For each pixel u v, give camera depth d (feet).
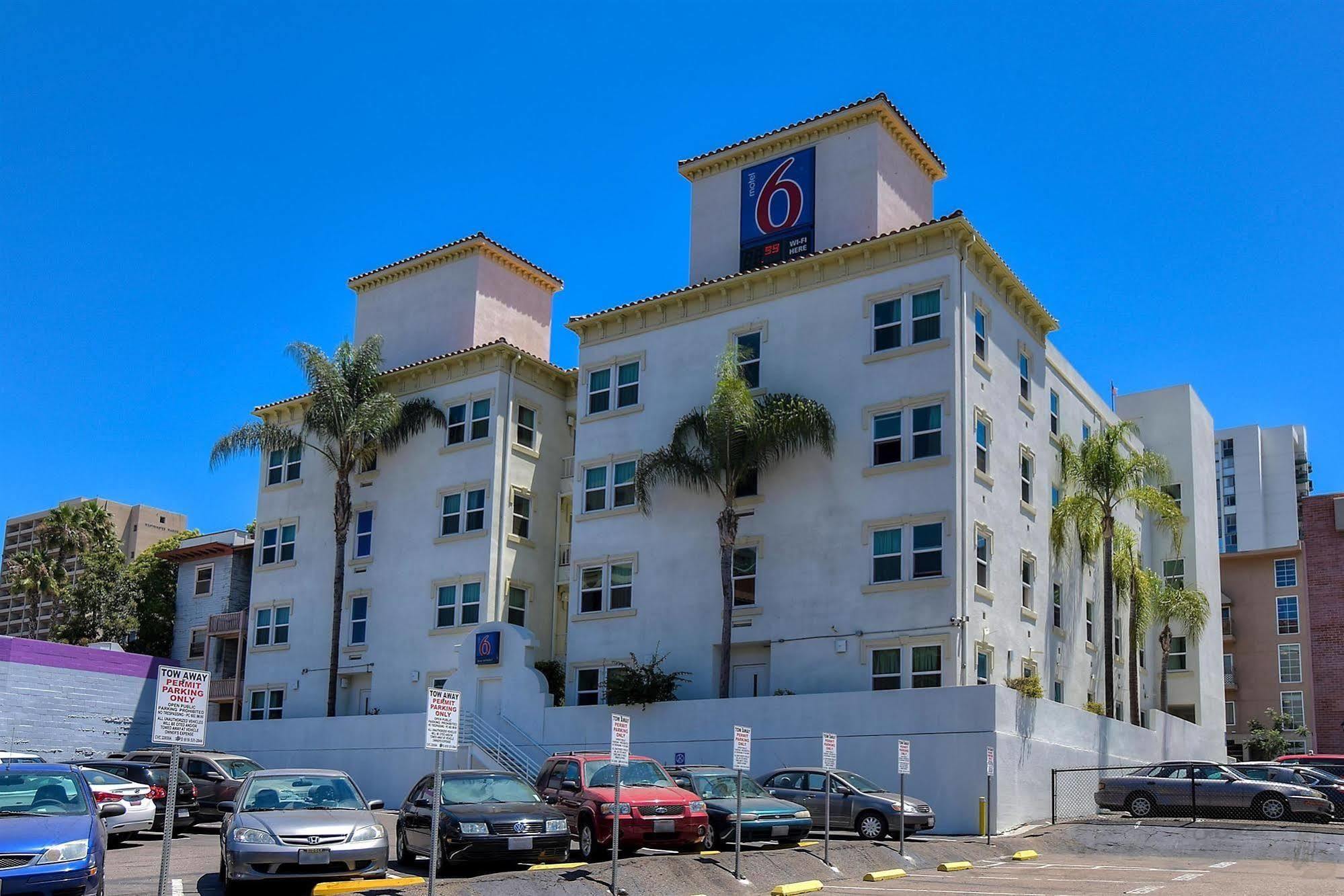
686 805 67.51
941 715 95.86
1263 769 94.73
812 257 119.14
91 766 85.35
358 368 147.33
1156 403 177.88
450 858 59.11
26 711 144.05
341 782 59.06
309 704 150.20
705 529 121.29
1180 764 94.84
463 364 147.74
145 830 77.56
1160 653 167.32
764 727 104.63
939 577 105.91
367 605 147.84
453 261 158.40
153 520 439.22
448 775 65.46
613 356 134.00
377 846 53.36
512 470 142.92
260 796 56.80
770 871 63.72
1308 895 58.75
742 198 135.23
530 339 162.30
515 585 139.85
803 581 113.39
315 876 51.85
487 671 126.52
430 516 144.97
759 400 120.06
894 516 109.40
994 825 91.35
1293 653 222.07
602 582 128.16
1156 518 174.50
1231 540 428.56
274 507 163.22
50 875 42.45
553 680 133.49
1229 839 82.89
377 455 152.25
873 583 109.29
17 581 250.57
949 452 108.06
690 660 118.73
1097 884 64.34
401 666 141.79
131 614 206.59
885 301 115.55
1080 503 126.93
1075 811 103.65
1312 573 181.57
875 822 80.43
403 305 162.40
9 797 47.26
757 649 116.37
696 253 137.49
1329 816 88.48
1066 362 144.66
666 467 118.42
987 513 112.88
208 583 189.67
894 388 112.47
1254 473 429.38
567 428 152.56
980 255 116.57
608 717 114.83
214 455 147.74
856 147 127.85
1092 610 140.77
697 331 127.85
